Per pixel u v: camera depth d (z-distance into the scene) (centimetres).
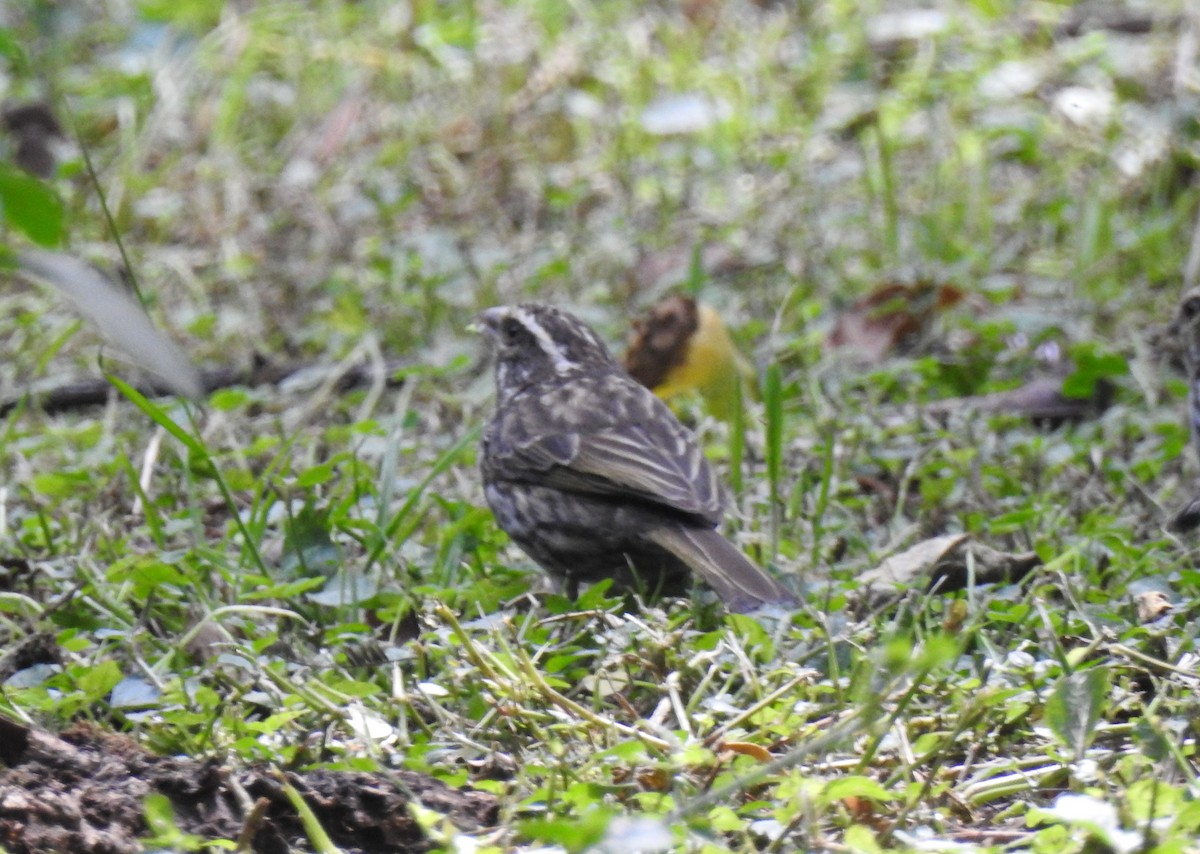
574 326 1152
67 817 642
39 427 1369
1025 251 1686
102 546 1070
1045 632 857
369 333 1480
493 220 1791
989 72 1989
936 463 1178
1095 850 600
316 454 1292
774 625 880
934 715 740
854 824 648
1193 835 618
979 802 698
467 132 1961
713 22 2223
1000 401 1352
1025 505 1120
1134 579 955
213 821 666
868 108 1928
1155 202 1709
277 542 1084
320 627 938
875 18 2156
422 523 1140
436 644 874
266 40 2177
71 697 766
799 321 1515
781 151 1844
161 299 1681
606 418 1053
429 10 2192
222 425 1315
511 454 1059
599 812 559
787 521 1109
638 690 812
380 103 2052
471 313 1580
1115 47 2048
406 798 682
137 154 1928
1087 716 697
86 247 1700
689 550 973
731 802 684
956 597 943
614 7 2234
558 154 1927
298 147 2008
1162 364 1387
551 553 1055
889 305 1486
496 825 677
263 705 823
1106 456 1234
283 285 1689
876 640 870
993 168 1894
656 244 1681
